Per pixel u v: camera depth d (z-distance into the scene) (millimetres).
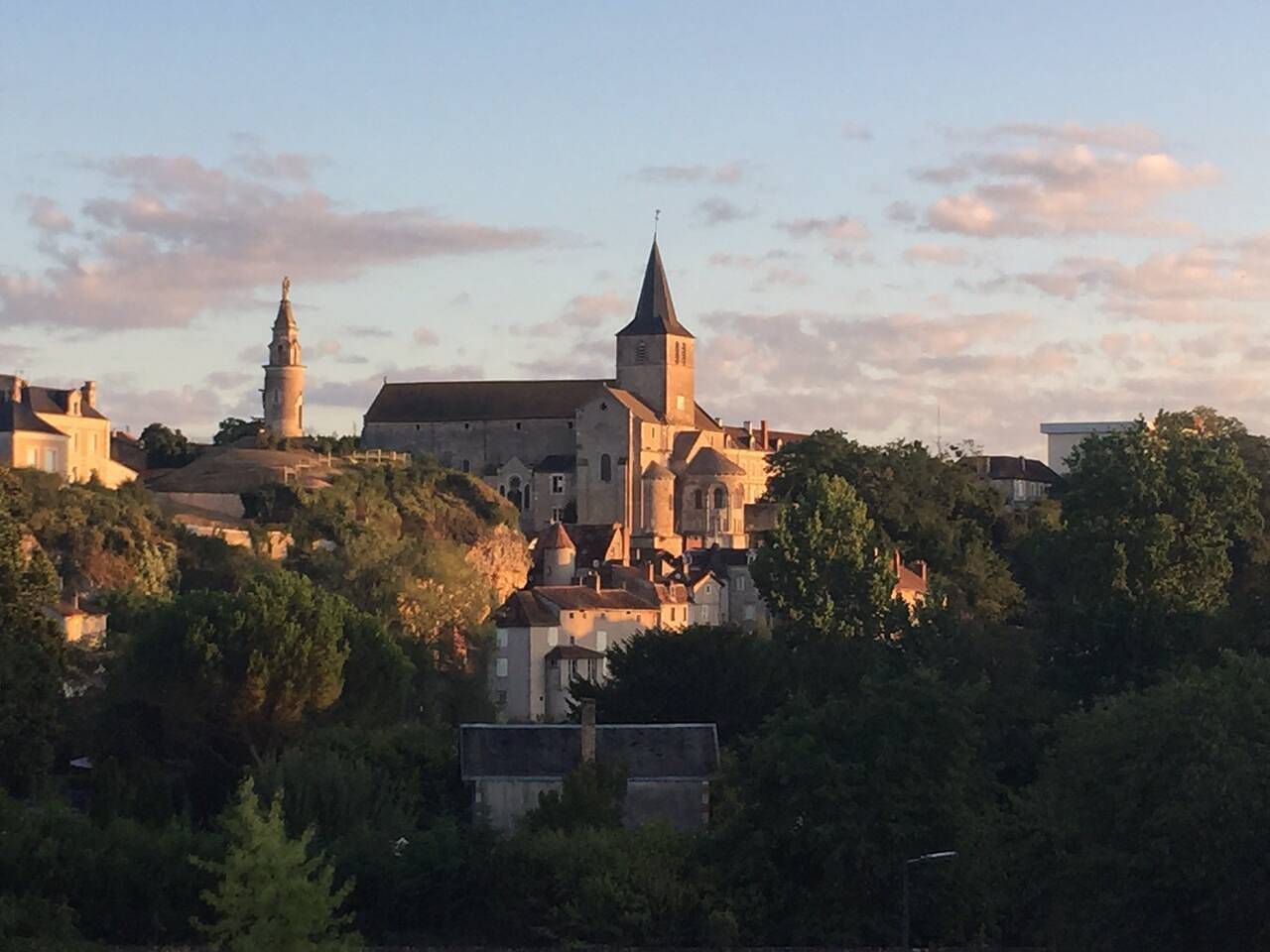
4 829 94750
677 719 129125
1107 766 80562
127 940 91375
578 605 182250
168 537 179500
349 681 125062
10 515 142375
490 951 89750
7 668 109438
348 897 93188
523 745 109938
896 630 154625
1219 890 74125
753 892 89500
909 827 87812
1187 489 156375
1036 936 85375
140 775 108625
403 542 183250
